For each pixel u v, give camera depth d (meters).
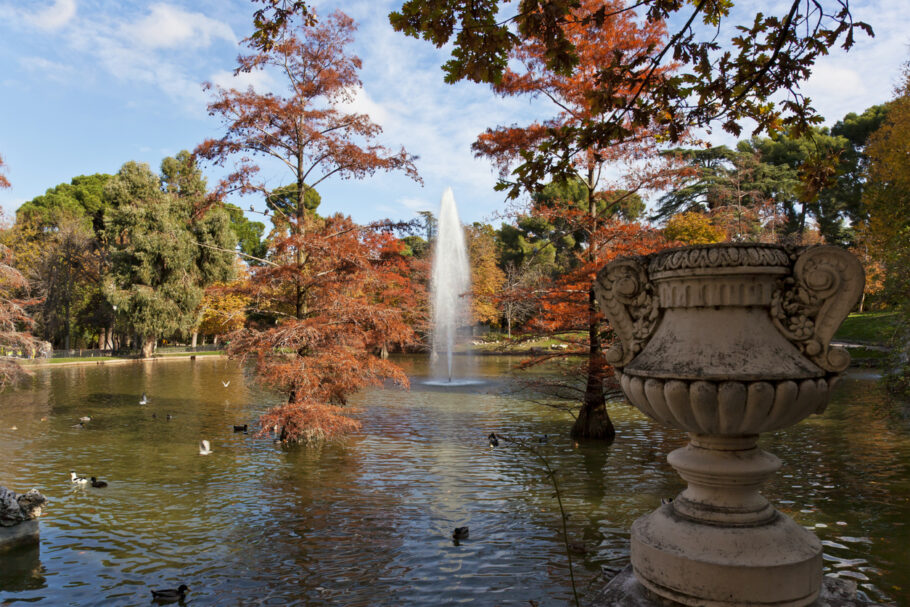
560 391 16.41
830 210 44.38
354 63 15.95
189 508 9.73
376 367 15.26
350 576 6.98
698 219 30.62
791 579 2.74
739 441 3.03
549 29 3.46
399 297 18.05
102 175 63.97
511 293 15.29
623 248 14.06
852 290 2.85
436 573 7.02
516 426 17.19
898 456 12.36
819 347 2.89
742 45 4.44
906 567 6.70
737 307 2.98
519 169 4.67
